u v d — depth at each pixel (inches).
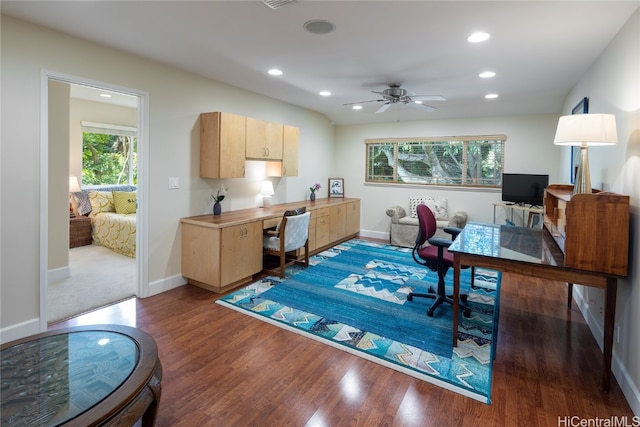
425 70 135.8
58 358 63.5
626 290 82.3
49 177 151.9
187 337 106.3
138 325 113.7
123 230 201.0
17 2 86.5
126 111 257.3
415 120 240.8
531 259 88.7
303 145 231.3
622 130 89.1
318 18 92.3
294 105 216.8
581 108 136.0
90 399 52.8
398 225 230.8
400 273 170.9
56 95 151.9
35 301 105.6
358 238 259.8
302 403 77.3
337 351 99.3
